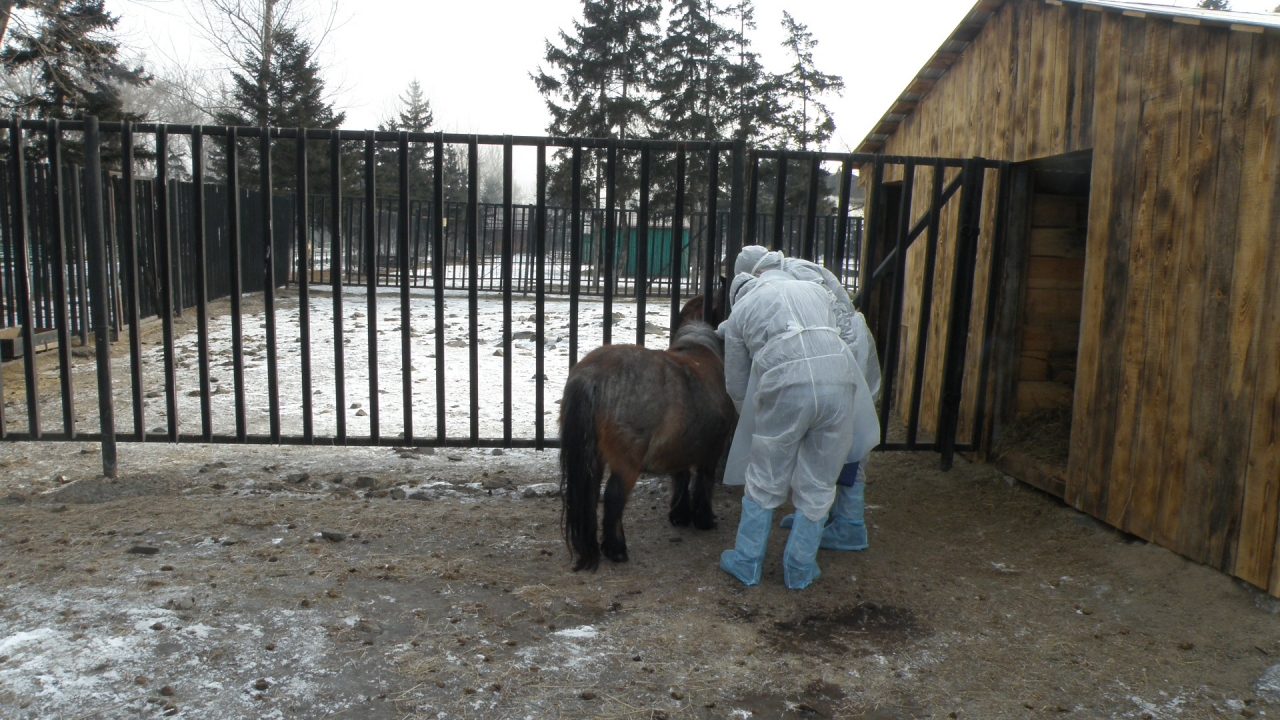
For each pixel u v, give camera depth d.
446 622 3.56
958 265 5.59
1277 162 3.54
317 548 4.31
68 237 10.03
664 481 5.81
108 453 5.35
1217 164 3.86
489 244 26.33
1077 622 3.77
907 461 6.11
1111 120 4.58
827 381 3.85
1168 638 3.60
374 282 5.30
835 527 4.56
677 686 3.15
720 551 4.55
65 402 5.31
